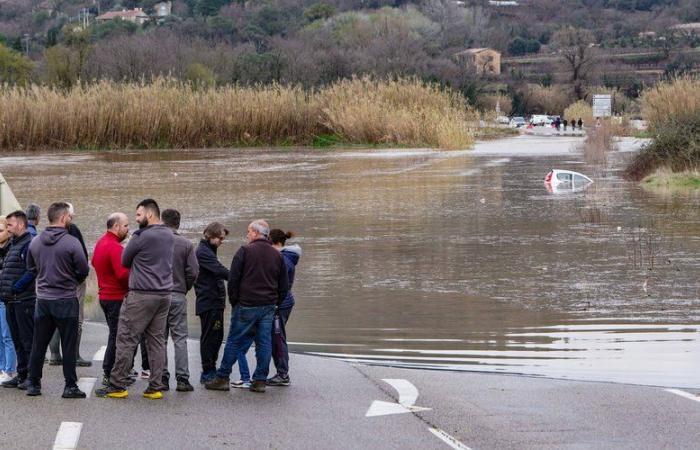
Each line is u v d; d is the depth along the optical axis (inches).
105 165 2945.4
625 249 1338.6
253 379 696.4
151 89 3941.9
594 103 5152.6
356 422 617.9
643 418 620.7
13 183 2374.5
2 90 3890.3
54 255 675.4
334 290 1093.1
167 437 587.5
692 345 826.2
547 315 957.2
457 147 3624.5
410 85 4178.2
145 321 679.1
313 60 6958.7
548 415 629.3
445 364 775.1
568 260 1263.5
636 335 867.4
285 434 593.6
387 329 905.5
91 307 1035.3
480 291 1080.8
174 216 715.4
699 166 2250.2
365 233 1525.6
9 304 718.5
